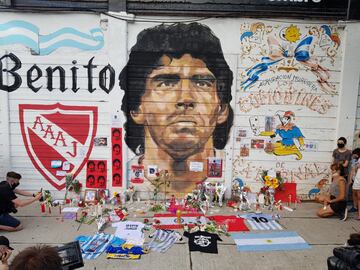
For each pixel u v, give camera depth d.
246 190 6.91
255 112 6.81
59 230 5.48
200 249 4.86
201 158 6.90
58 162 6.82
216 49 6.62
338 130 6.85
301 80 6.75
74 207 6.51
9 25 6.46
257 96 6.77
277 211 6.46
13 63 6.55
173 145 6.85
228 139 6.84
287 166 6.95
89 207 6.51
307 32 6.62
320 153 6.95
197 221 5.86
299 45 6.66
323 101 6.81
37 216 6.07
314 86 6.77
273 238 5.28
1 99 6.61
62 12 6.45
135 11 6.41
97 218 5.96
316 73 6.74
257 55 6.66
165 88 6.71
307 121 6.86
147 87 6.70
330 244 5.11
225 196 6.95
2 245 3.40
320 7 6.46
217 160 6.90
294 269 4.39
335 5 6.47
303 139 6.91
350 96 6.76
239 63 6.67
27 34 6.50
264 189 6.83
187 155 6.89
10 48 6.52
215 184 6.87
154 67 6.64
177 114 6.77
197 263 4.50
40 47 6.54
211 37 6.58
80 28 6.51
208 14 6.47
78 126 6.75
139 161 6.88
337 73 6.75
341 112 6.80
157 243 5.03
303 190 7.02
